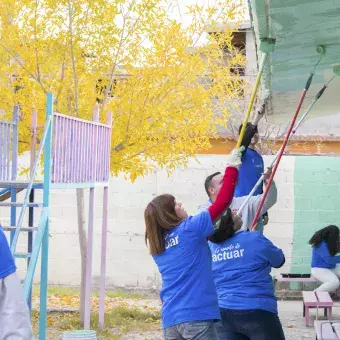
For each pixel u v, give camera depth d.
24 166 18.70
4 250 4.65
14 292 4.62
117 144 15.42
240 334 8.11
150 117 15.22
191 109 15.41
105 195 14.47
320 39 8.03
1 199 13.52
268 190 8.54
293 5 6.66
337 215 19.03
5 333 4.54
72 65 14.68
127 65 15.12
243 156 9.70
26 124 14.98
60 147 11.80
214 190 9.23
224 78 15.85
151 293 19.12
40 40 14.57
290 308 16.94
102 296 14.27
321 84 10.43
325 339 9.44
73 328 14.03
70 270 19.38
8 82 15.11
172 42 15.08
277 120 14.08
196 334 6.83
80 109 15.11
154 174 19.41
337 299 17.77
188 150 15.84
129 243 19.41
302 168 19.08
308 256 19.02
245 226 9.48
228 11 15.22
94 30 14.79
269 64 9.10
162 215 7.07
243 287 7.93
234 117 22.44
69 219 19.38
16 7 14.52
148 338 13.29
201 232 6.97
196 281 6.93
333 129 26.34
